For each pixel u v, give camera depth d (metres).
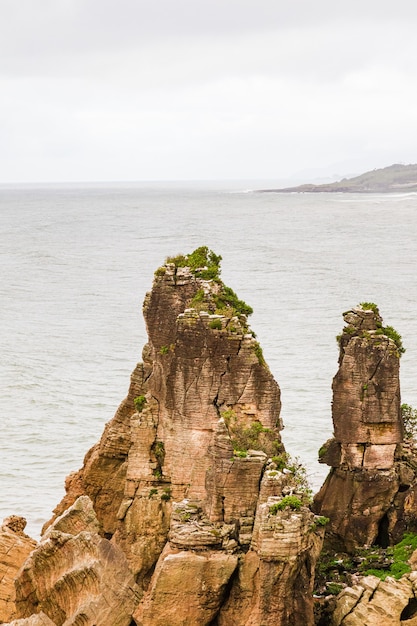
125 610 51.28
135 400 58.72
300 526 49.91
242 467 52.12
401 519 58.91
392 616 52.00
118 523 57.59
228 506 52.19
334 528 59.50
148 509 56.31
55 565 53.16
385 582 53.59
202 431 55.44
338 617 52.59
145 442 57.28
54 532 53.16
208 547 51.19
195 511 53.12
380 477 58.91
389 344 58.97
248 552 51.22
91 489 63.38
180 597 50.66
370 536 58.94
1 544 59.56
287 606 49.81
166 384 56.91
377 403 58.81
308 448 94.81
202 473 55.19
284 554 49.50
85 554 52.25
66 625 50.75
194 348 55.62
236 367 55.00
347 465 59.75
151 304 59.69
